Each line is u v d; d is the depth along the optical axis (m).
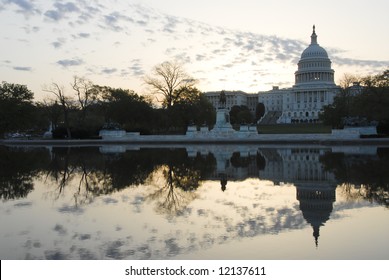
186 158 41.34
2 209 17.23
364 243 12.19
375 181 23.22
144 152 52.12
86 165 34.72
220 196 19.98
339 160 36.16
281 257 11.15
